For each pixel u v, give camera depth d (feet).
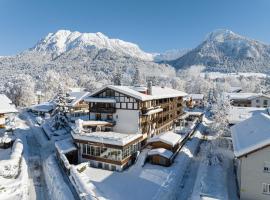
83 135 120.06
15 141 146.72
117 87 137.28
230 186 94.48
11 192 88.99
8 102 162.91
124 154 114.01
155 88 179.83
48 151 142.10
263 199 79.25
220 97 148.66
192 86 566.77
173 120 203.92
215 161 116.06
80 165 111.14
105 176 105.70
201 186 91.81
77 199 83.25
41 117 251.19
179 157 127.34
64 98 184.14
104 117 145.38
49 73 457.27
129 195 88.58
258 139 80.53
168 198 87.61
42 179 105.50
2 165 105.40
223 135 127.24
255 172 79.92
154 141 129.29
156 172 108.58
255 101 275.18
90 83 508.12
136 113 134.62
